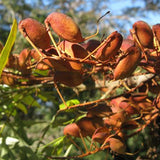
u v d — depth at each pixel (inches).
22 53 8.4
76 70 6.5
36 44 6.1
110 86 9.5
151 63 7.1
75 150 12.5
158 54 6.7
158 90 9.1
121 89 11.5
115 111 8.5
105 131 8.0
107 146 8.0
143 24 6.0
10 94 10.7
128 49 6.2
